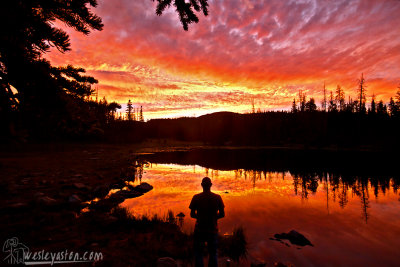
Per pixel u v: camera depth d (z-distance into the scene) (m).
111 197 8.30
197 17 2.72
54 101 2.41
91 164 18.67
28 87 2.31
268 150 46.09
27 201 7.28
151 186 10.73
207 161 25.50
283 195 9.26
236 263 3.79
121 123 60.53
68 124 2.74
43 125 2.54
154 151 42.62
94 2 2.47
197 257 3.36
